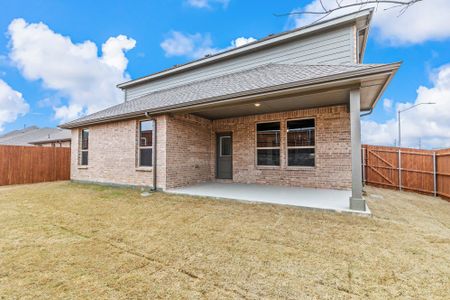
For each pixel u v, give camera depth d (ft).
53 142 63.72
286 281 8.26
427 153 27.02
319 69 20.22
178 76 39.06
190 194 22.59
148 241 11.92
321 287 7.90
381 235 12.39
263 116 28.91
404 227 13.66
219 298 7.37
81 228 13.93
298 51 28.35
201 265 9.44
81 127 34.60
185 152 28.12
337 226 13.78
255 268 9.18
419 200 23.11
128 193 24.94
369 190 28.37
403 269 8.99
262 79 22.29
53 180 39.73
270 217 15.70
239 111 27.25
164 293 7.62
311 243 11.45
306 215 15.96
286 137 27.43
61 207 19.12
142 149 28.17
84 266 9.37
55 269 9.11
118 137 29.86
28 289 7.81
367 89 17.58
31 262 9.66
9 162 34.91
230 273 8.82
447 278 8.38
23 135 93.04
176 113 25.94
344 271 8.87
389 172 30.83
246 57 32.48
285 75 21.21
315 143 25.70
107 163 30.99
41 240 12.05
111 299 7.31
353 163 16.28
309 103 23.26
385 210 17.83
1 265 9.40
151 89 42.14
